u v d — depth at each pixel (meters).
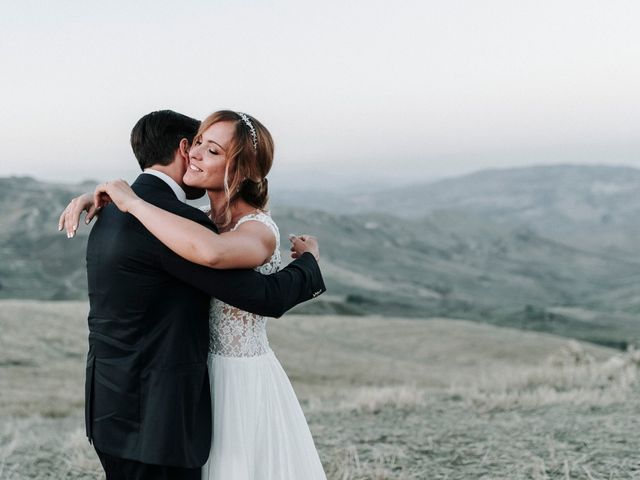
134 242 2.33
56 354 30.12
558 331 115.88
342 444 5.56
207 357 2.54
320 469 2.84
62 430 8.44
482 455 4.96
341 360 39.16
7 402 17.41
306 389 26.17
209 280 2.32
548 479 4.23
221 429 2.55
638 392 7.53
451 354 45.38
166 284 2.37
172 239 2.28
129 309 2.35
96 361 2.42
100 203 2.53
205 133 2.56
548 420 6.12
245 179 2.58
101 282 2.38
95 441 2.44
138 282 2.33
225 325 2.61
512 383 9.77
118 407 2.36
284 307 2.48
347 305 106.06
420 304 150.75
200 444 2.41
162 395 2.33
